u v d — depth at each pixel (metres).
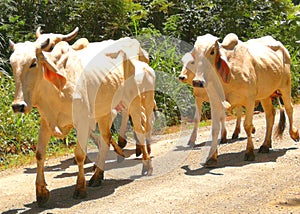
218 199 6.43
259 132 10.84
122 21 13.72
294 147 9.24
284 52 9.14
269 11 16.19
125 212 6.09
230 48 8.10
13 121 10.31
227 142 10.05
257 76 8.37
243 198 6.42
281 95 9.29
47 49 6.25
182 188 6.97
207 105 13.27
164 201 6.44
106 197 6.74
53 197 6.89
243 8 15.48
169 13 15.53
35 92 6.11
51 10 13.63
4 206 6.68
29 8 13.55
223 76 7.88
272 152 8.94
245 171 7.73
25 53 5.88
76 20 13.84
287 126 11.18
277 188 6.79
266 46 8.91
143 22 14.83
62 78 6.24
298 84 16.17
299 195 6.45
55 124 6.42
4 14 12.90
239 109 10.23
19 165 9.33
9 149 10.10
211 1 15.59
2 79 11.09
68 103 6.36
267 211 5.88
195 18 15.35
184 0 15.46
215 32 15.35
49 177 8.09
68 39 6.66
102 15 13.80
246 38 15.58
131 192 6.92
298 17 16.52
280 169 7.77
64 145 10.75
